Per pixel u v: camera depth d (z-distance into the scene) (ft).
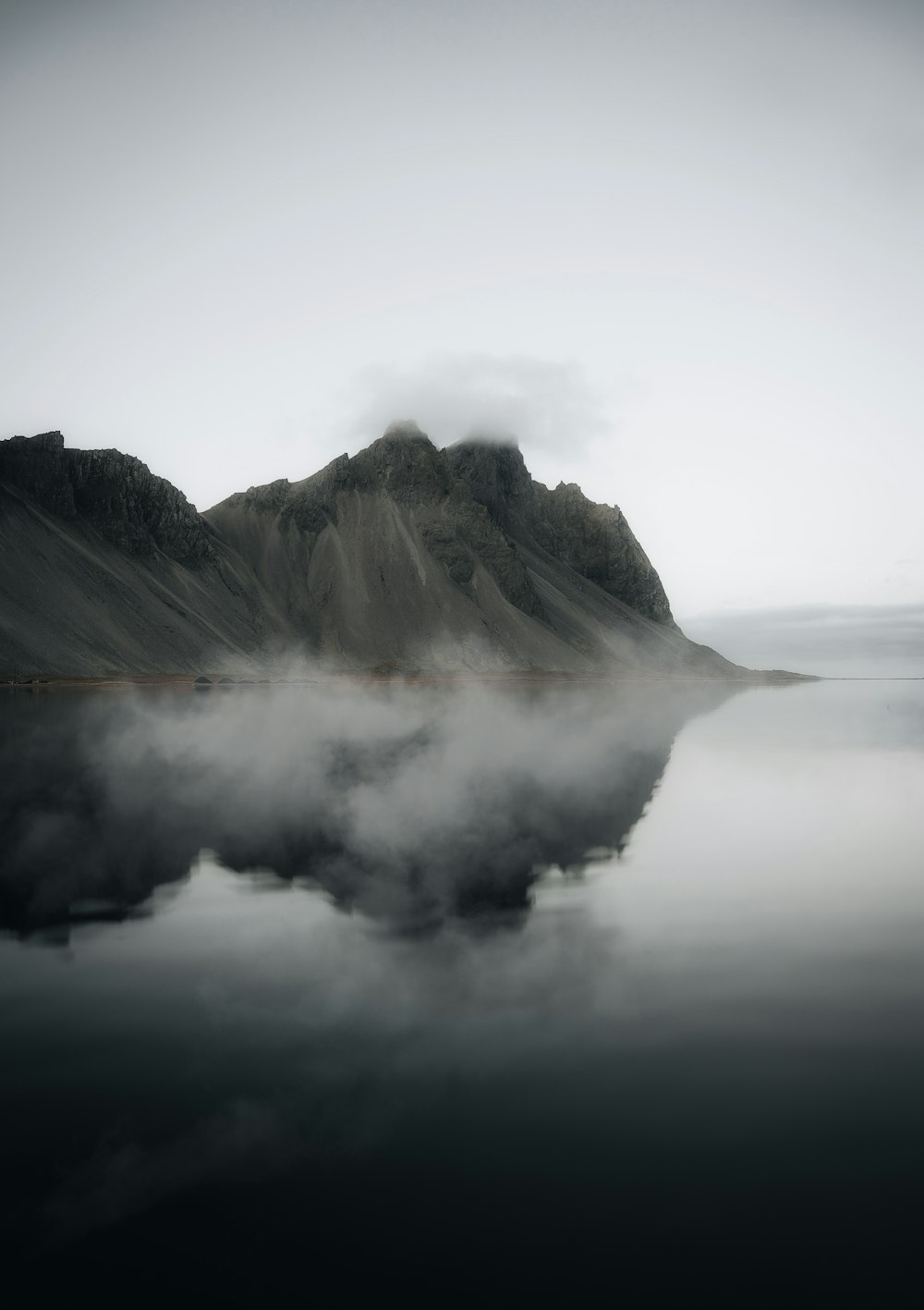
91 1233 13.56
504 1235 13.53
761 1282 12.50
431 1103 17.35
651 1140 16.12
